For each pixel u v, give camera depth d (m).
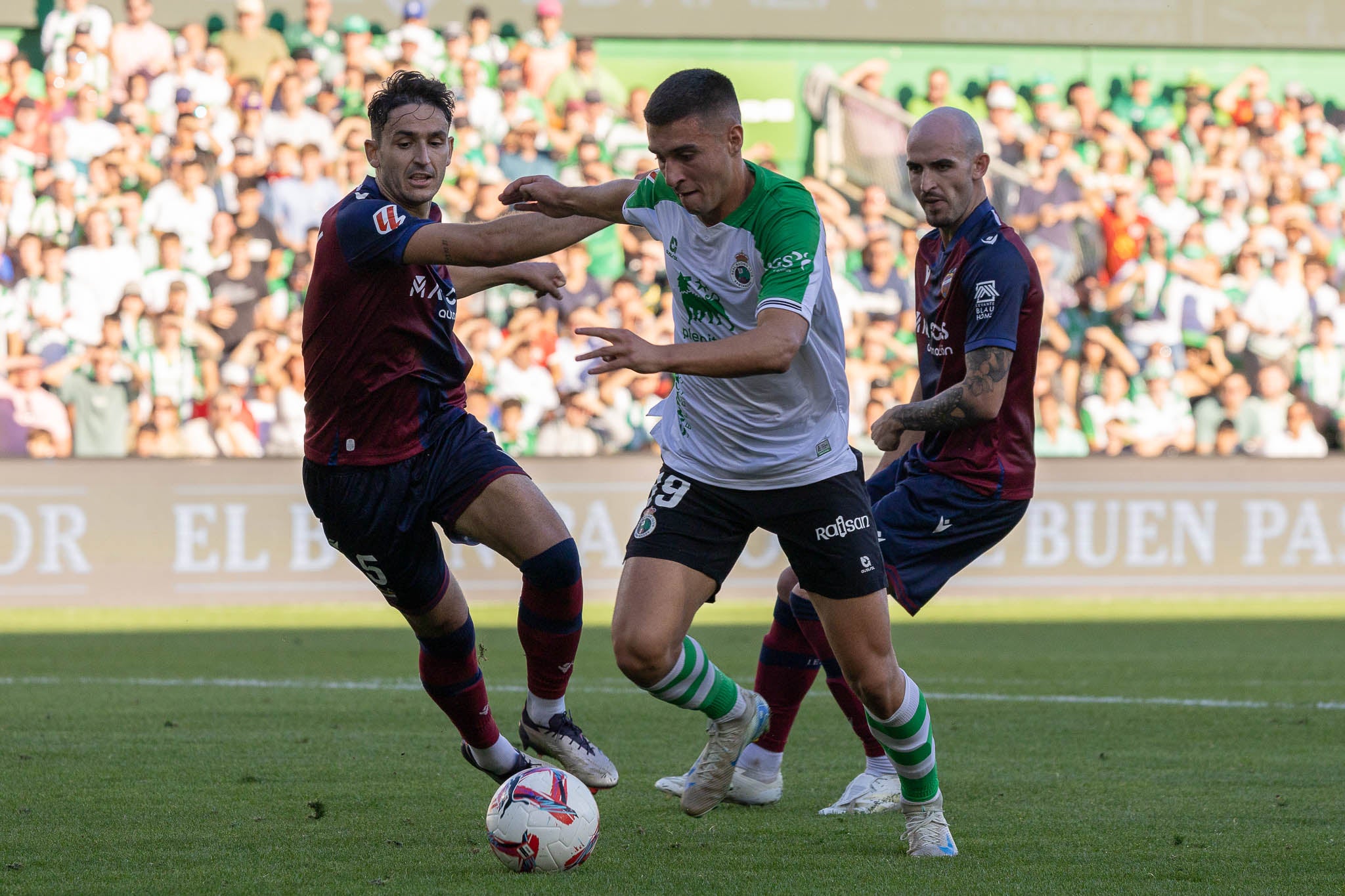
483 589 48.34
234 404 52.84
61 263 52.34
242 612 46.56
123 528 46.78
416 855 14.20
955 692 28.50
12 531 46.03
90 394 52.22
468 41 55.75
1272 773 19.59
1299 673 31.72
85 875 13.26
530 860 13.36
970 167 17.56
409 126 14.78
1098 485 50.28
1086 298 57.53
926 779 14.49
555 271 16.61
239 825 15.64
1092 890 12.80
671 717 24.77
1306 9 57.94
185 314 52.78
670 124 13.34
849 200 58.19
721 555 14.98
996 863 13.99
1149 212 58.16
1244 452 57.75
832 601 14.51
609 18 56.22
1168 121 58.91
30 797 17.25
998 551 50.09
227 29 54.53
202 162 53.62
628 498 48.41
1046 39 57.25
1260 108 59.16
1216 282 58.19
